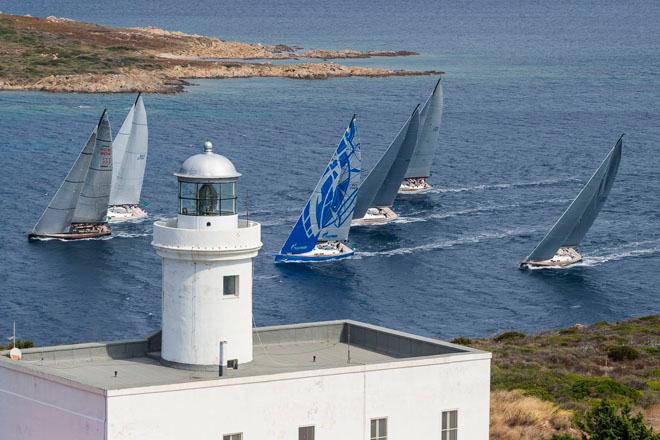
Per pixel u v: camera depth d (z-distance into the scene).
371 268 190.62
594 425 67.19
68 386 53.97
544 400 88.75
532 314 167.12
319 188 197.38
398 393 58.03
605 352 112.56
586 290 179.50
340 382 56.72
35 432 56.03
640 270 190.38
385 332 64.56
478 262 194.12
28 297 163.38
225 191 57.44
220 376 56.25
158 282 172.75
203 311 57.41
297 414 55.91
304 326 65.56
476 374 59.66
